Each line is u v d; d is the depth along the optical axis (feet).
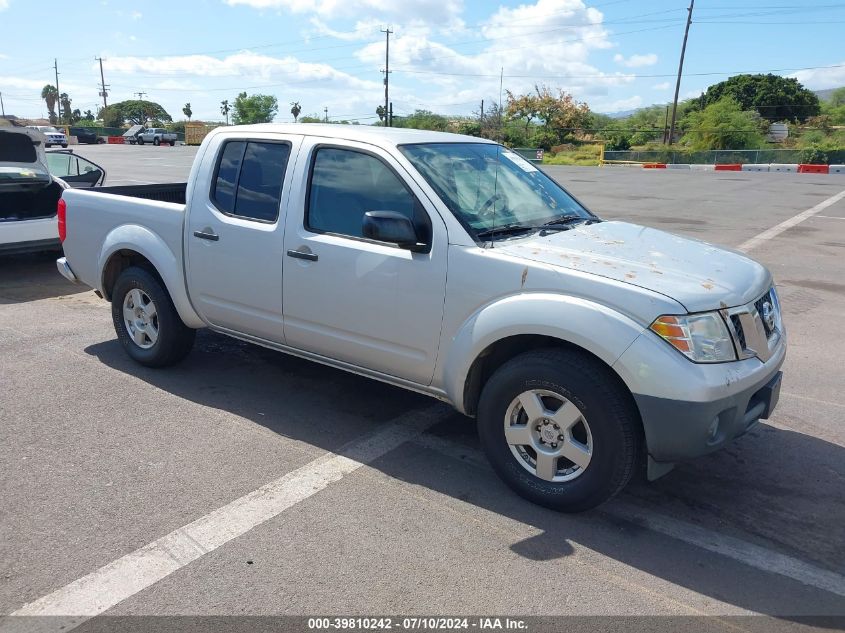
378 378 14.16
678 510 12.15
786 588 10.11
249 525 11.36
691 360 10.54
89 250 18.76
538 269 11.51
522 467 12.21
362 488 12.62
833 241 40.19
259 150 15.31
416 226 12.81
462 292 12.20
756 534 11.45
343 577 10.11
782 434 15.19
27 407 15.81
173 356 17.84
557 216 14.58
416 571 10.28
